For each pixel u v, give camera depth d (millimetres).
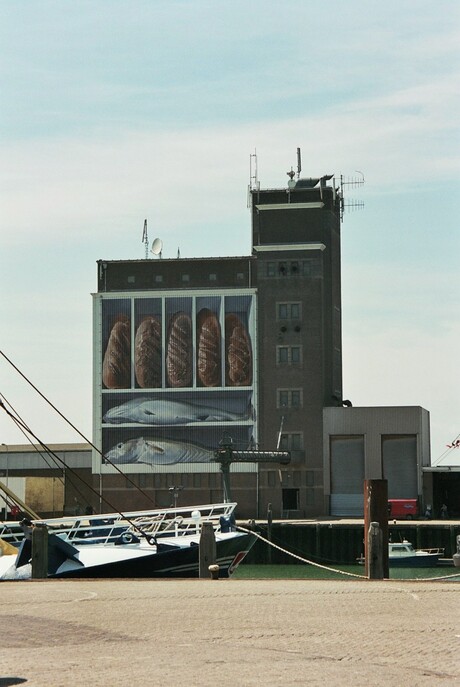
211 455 159000
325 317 164500
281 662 19344
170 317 161625
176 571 58812
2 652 20562
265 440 158250
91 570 56719
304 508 156000
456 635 23000
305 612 27281
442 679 17875
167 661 19359
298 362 158625
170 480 159875
